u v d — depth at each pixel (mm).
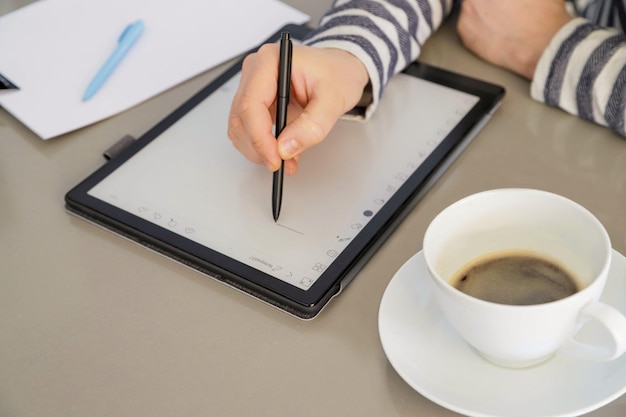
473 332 473
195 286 598
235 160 703
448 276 514
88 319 582
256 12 925
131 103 799
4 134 780
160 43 885
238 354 545
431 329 523
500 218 519
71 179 716
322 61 696
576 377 480
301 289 571
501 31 790
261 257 602
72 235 654
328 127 667
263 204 652
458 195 652
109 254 632
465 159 689
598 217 620
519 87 778
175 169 699
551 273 505
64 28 922
